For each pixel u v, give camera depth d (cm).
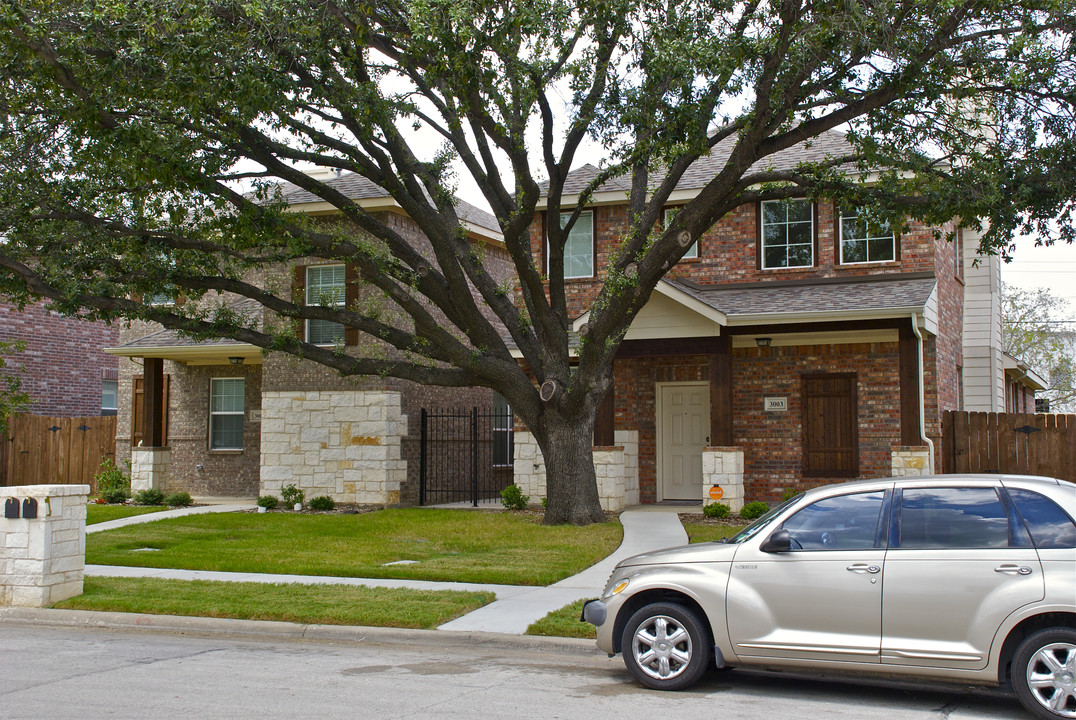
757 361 1942
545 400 1588
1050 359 4522
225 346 2156
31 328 2634
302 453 2095
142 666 785
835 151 1998
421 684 723
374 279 1516
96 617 996
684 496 2005
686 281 2019
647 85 1320
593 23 1296
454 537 1512
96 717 618
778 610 694
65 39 1172
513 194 1752
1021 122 1330
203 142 1308
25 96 1334
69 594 1065
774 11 1212
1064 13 1186
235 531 1623
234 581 1151
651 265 1457
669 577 727
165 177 1274
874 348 1861
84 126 1298
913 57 1225
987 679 636
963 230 2275
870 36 1221
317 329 2114
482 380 1634
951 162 1401
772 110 1338
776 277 1961
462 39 1175
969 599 643
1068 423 1820
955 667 643
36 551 1033
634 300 1504
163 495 2164
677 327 1808
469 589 1089
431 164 1600
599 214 2083
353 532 1602
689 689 722
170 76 1183
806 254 1952
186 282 1471
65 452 2416
